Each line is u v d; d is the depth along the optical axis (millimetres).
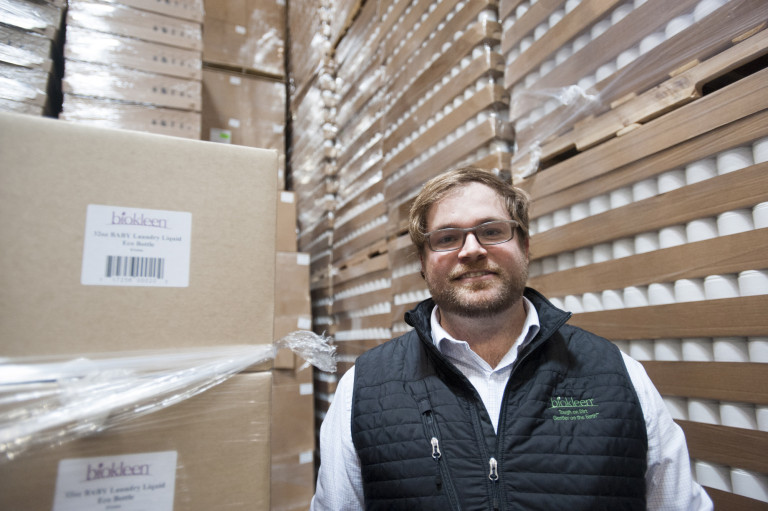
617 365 975
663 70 1088
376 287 2314
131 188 669
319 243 2949
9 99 1644
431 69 1893
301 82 3193
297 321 2494
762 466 886
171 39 2078
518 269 1034
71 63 1858
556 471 866
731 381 940
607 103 1226
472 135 1633
